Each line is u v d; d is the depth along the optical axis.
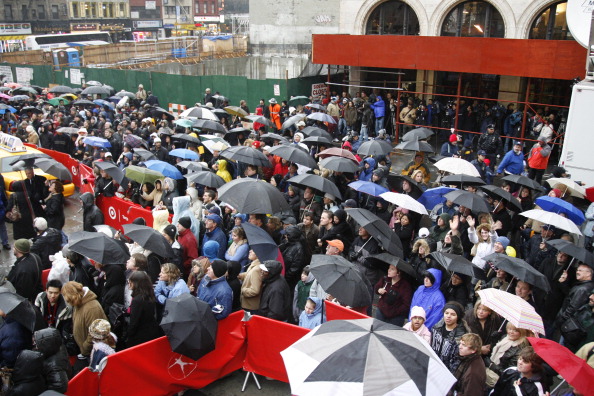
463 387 5.94
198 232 10.41
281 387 7.86
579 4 15.32
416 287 8.45
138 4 82.56
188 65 36.31
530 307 6.66
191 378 7.40
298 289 8.30
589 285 7.62
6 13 64.19
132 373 6.88
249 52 41.62
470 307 8.27
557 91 22.95
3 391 5.91
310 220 10.23
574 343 7.48
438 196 11.20
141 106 24.53
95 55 39.28
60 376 5.98
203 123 17.80
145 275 7.28
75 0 71.75
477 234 9.49
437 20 24.81
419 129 15.83
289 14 34.38
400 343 4.80
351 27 27.09
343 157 13.49
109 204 13.31
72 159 17.23
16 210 12.22
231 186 9.85
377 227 8.84
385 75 27.02
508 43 20.19
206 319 6.85
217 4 99.00
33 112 22.12
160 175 12.41
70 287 7.11
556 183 12.02
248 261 9.18
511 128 21.27
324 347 4.78
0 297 6.68
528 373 5.71
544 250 9.43
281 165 14.64
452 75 25.36
